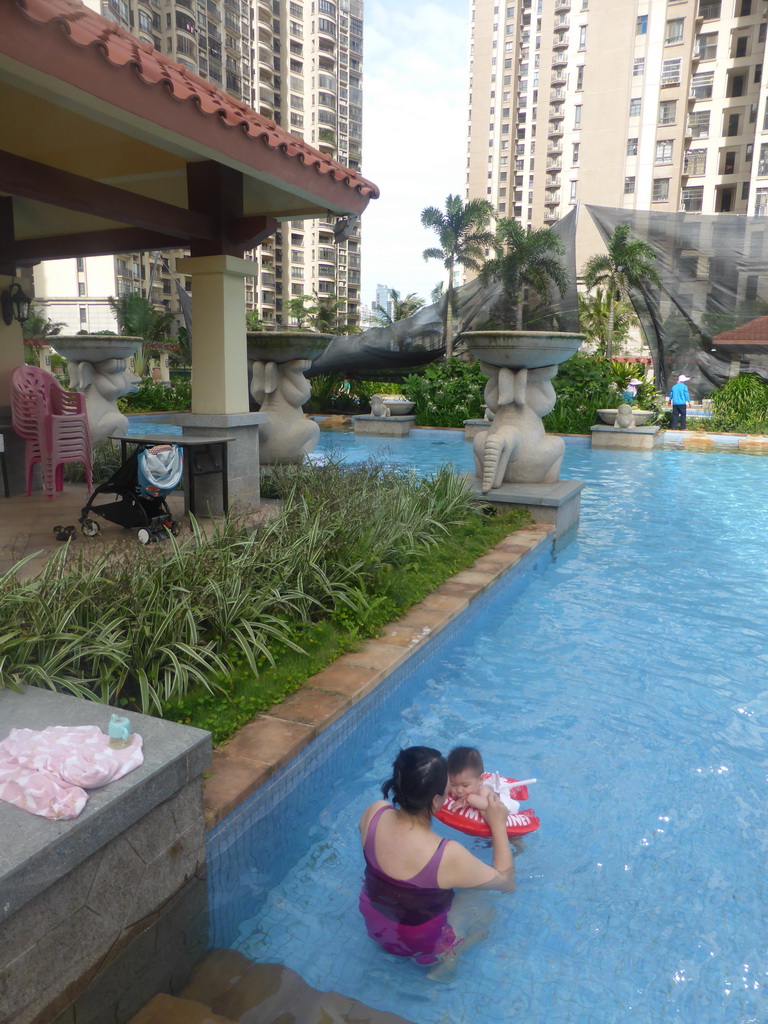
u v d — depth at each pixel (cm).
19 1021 187
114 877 216
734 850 301
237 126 552
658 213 2244
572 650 520
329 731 363
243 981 232
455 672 483
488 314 2411
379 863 256
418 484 868
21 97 590
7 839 189
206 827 268
